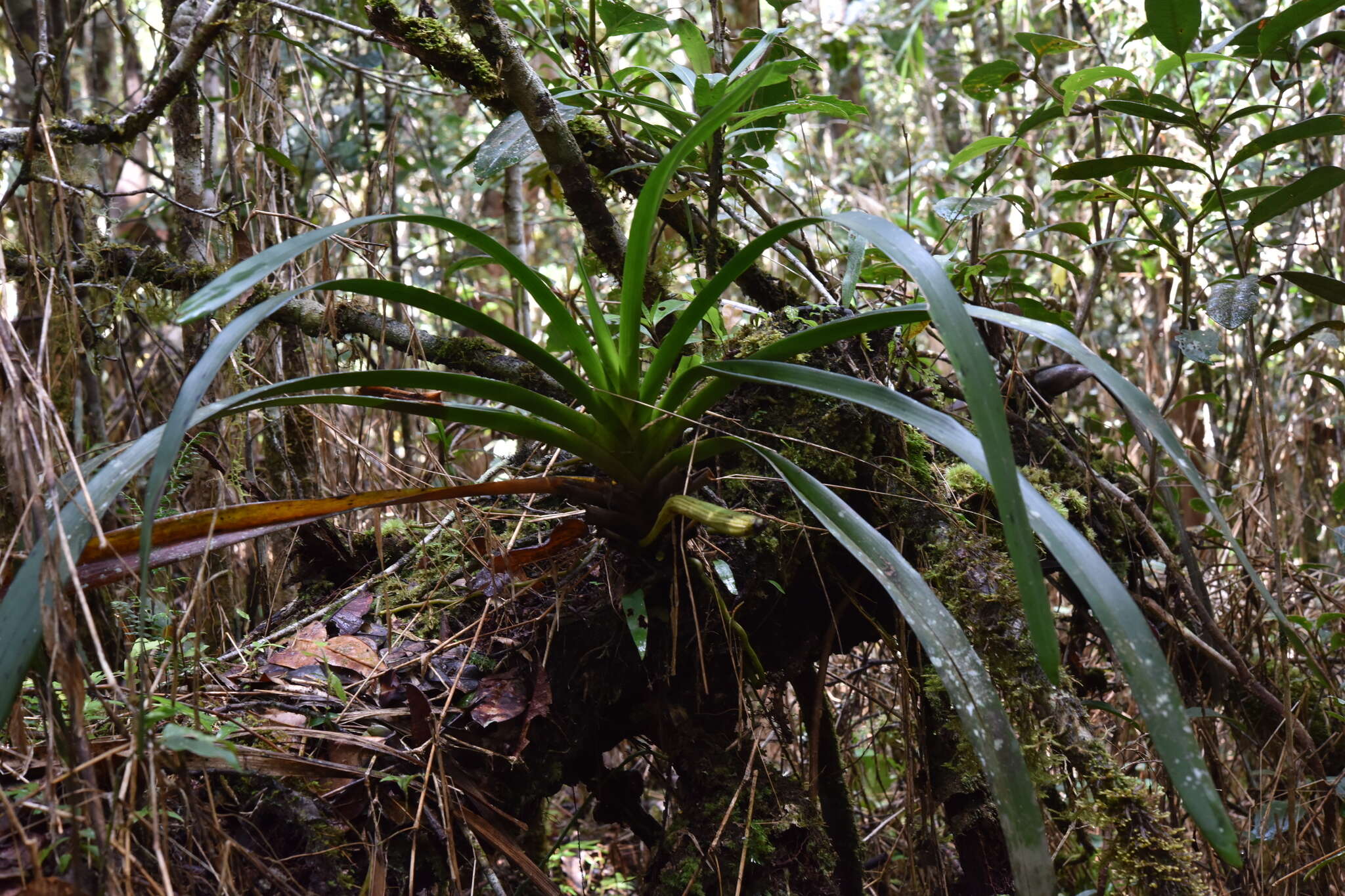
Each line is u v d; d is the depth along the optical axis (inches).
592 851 74.4
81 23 72.9
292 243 31.1
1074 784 44.4
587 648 45.0
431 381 35.9
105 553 34.0
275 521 36.5
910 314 34.3
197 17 70.6
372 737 39.8
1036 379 56.1
